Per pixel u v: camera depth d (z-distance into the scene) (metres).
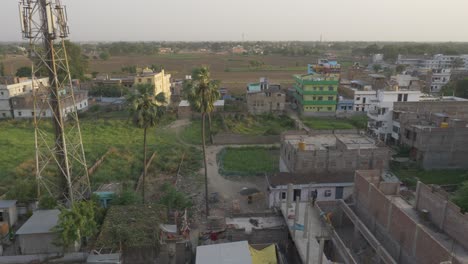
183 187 48.31
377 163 46.44
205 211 41.50
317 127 80.31
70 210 29.84
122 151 62.22
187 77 117.81
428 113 64.81
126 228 30.44
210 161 58.97
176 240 30.86
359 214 36.50
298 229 32.94
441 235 29.14
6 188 45.62
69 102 83.06
